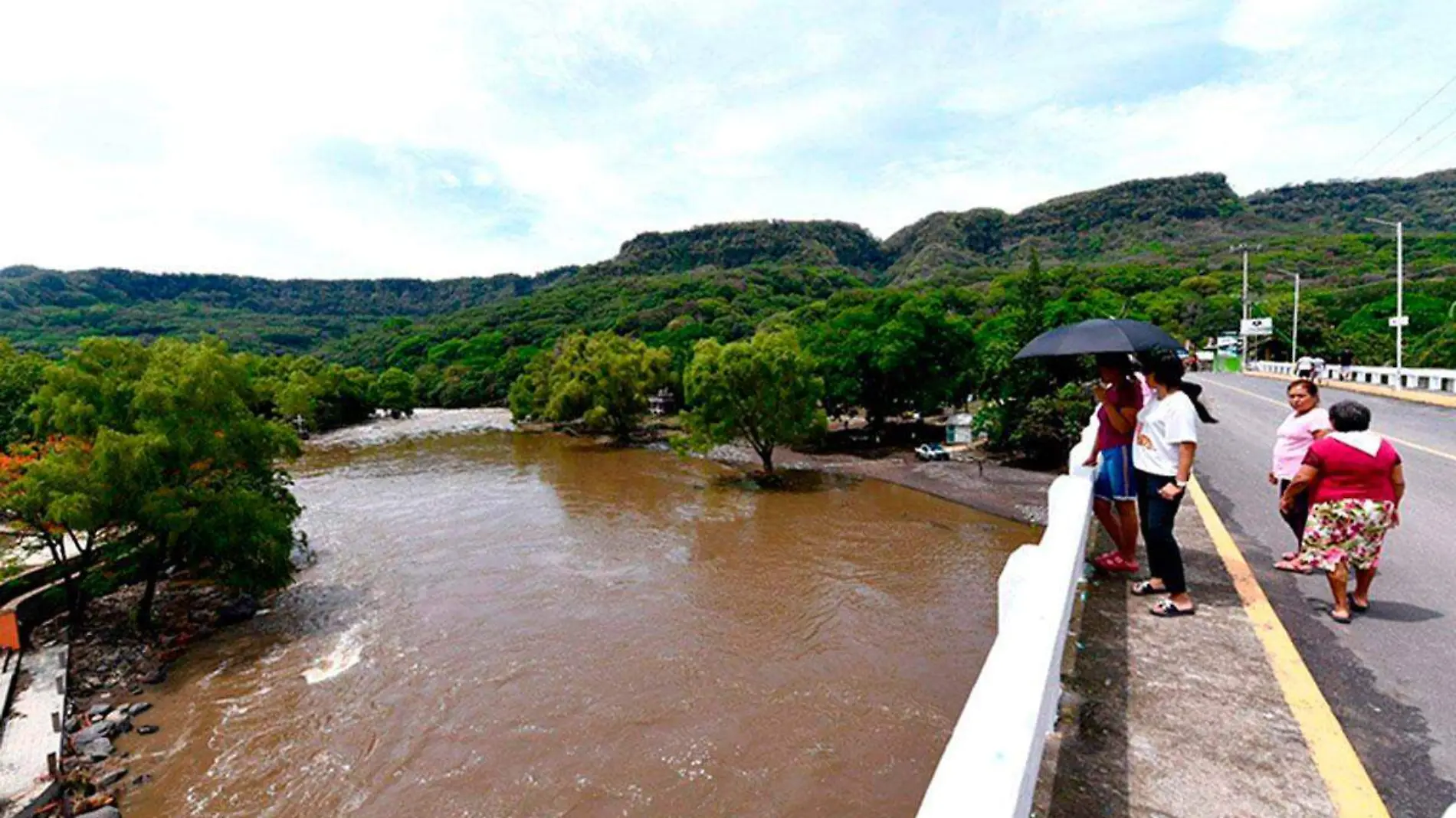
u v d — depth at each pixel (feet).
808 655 50.57
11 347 111.24
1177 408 13.99
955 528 80.64
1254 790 8.71
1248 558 18.81
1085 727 10.20
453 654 53.42
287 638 57.67
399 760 40.27
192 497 57.31
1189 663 12.01
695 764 38.55
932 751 38.86
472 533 87.35
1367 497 13.99
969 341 139.54
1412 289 191.11
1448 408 64.54
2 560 61.21
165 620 61.67
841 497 98.37
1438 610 14.62
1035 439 100.99
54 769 37.91
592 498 106.11
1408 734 10.07
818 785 36.42
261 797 37.65
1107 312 207.41
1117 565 16.44
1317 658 12.54
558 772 38.47
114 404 61.26
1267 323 170.50
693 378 116.47
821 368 140.46
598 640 54.75
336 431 216.54
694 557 75.10
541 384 207.92
